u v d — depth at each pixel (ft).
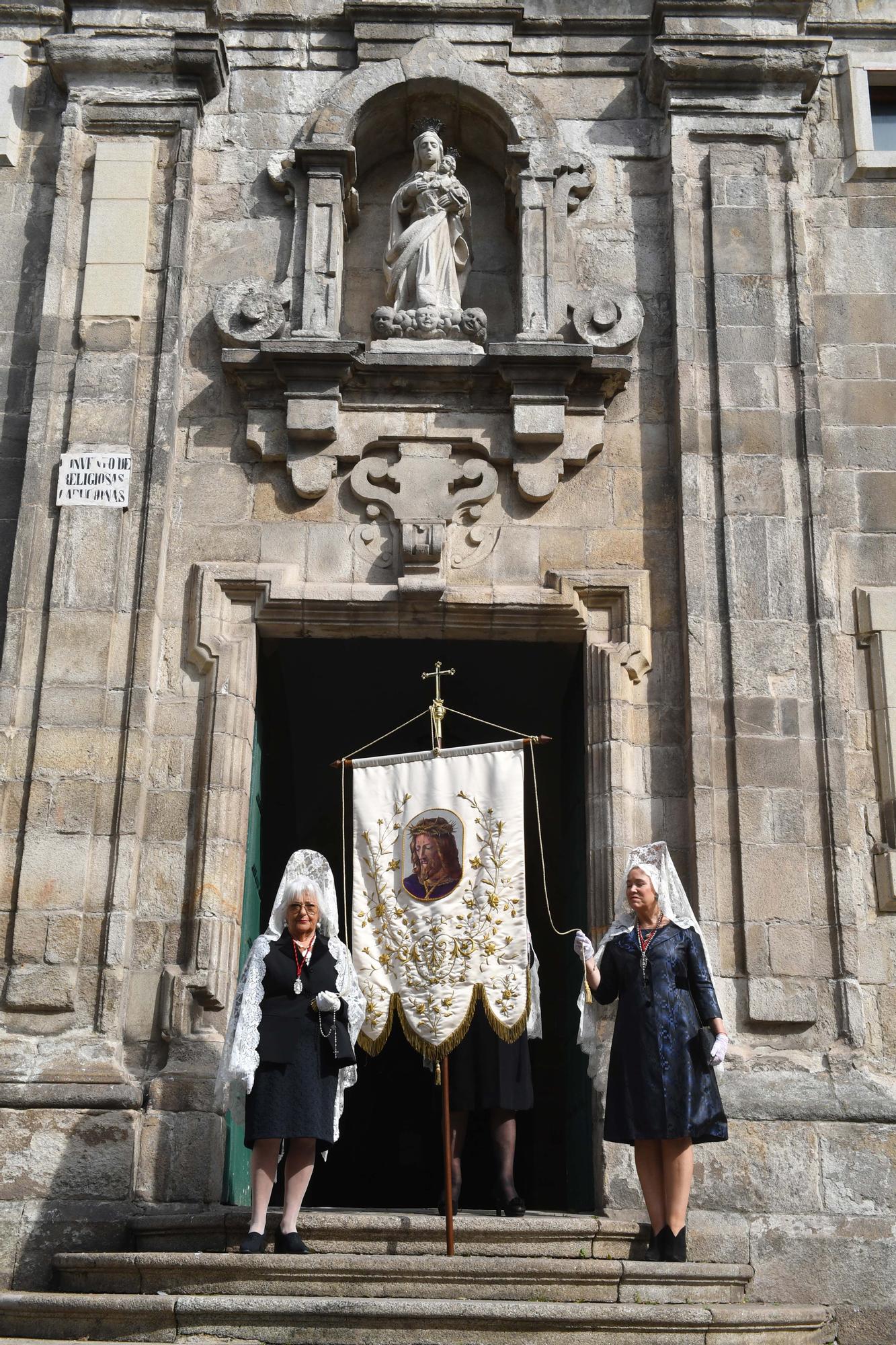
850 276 37.19
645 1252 26.50
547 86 38.73
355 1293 24.41
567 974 35.88
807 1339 25.25
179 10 38.50
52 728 32.40
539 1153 49.14
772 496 34.47
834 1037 30.71
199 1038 30.45
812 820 32.19
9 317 36.78
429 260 36.65
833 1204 29.22
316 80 38.81
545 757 49.73
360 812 29.22
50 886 31.32
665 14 38.47
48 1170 29.25
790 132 37.73
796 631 33.47
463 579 34.30
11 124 38.19
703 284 36.45
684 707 33.30
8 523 35.06
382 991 28.09
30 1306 23.57
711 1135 25.76
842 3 39.68
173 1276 24.89
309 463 34.86
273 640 34.94
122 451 34.65
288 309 36.29
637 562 34.55
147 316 36.04
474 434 35.22
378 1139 52.80
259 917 34.53
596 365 35.04
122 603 33.53
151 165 37.22
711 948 30.99
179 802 32.48
